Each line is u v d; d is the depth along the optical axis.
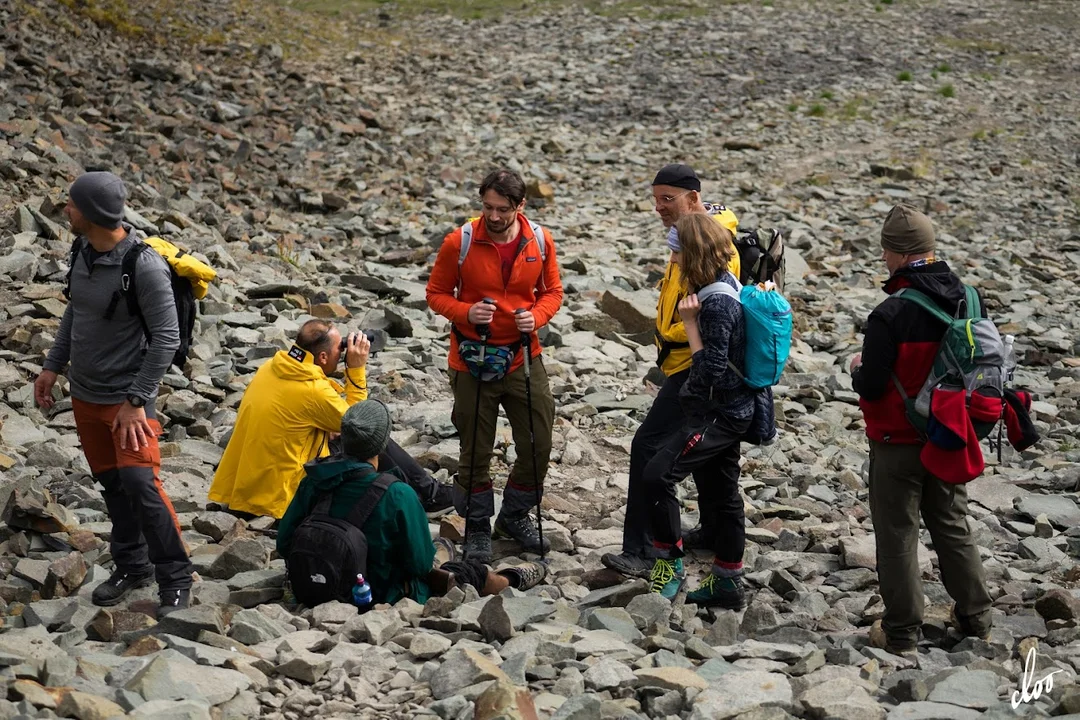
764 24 29.73
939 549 4.64
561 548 6.03
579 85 24.17
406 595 5.06
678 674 4.00
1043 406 9.12
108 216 4.41
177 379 7.74
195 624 4.32
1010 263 15.23
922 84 25.53
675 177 5.29
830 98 24.05
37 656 3.90
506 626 4.43
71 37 18.59
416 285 11.50
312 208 14.84
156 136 15.30
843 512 6.68
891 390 4.39
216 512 5.96
